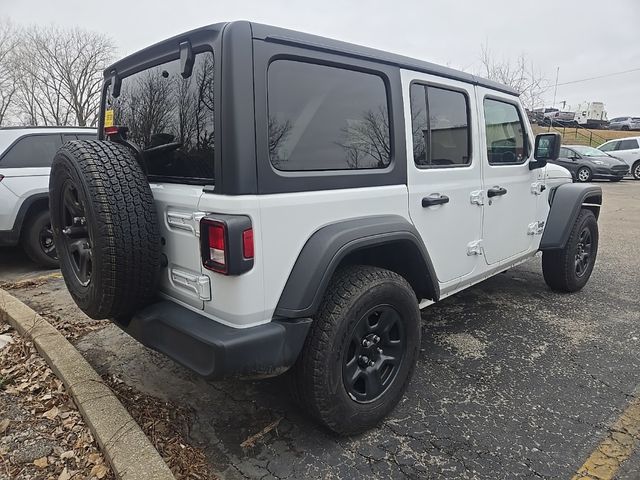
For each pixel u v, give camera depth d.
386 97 2.54
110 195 2.09
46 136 5.63
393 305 2.47
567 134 31.92
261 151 1.95
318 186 2.18
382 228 2.37
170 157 2.30
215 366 1.92
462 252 3.22
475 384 2.96
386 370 2.56
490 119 3.44
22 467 2.17
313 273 2.08
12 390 2.81
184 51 2.09
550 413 2.65
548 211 4.33
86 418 2.43
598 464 2.24
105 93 3.00
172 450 2.30
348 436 2.44
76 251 2.47
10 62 31.31
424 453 2.32
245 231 1.90
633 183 16.70
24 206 5.36
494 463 2.25
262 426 2.53
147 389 2.88
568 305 4.34
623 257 6.12
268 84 1.99
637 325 3.88
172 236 2.23
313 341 2.17
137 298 2.26
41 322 3.58
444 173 2.94
